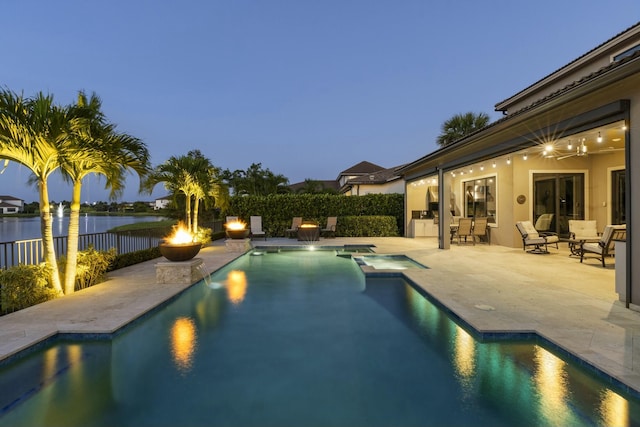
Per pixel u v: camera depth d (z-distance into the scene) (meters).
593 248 8.83
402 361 3.80
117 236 9.01
